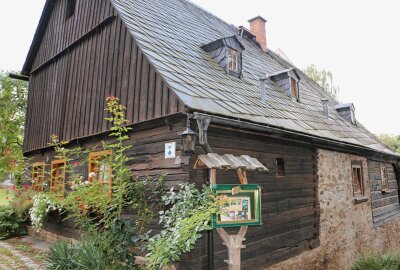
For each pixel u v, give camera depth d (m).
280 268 6.95
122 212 6.41
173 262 4.89
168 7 10.27
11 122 18.72
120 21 7.53
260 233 6.57
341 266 9.20
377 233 12.07
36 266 6.55
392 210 14.27
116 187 5.23
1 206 10.89
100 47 8.14
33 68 12.27
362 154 11.63
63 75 9.86
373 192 12.31
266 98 8.46
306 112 10.07
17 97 19.28
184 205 4.54
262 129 6.08
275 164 7.24
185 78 6.11
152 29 7.58
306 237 7.92
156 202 5.61
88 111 8.19
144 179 6.03
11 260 7.22
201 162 5.06
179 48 7.58
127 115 6.67
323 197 8.82
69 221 8.30
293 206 7.62
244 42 13.40
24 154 11.92
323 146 8.95
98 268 4.47
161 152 5.82
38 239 9.70
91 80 8.27
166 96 5.68
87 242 4.99
